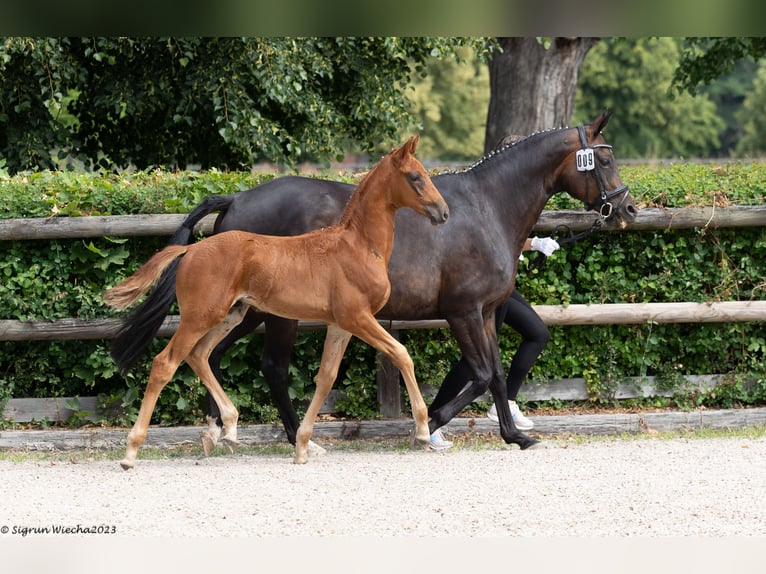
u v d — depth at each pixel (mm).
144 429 9977
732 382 12898
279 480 9492
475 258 10883
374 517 8117
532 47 22516
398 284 10773
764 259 12938
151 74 17938
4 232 11727
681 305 12586
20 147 17719
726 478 9516
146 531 7711
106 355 12039
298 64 17547
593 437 12164
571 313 12461
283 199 10773
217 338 10273
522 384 12758
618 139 66125
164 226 11898
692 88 27109
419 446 11398
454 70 58656
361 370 12453
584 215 12430
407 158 9781
